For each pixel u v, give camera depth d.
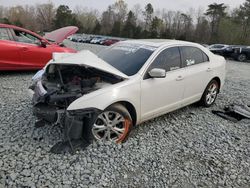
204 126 5.01
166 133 4.56
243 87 8.97
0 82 7.23
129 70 4.33
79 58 4.25
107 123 3.89
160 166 3.58
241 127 5.16
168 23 81.62
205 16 76.50
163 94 4.59
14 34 7.77
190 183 3.32
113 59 4.68
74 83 4.19
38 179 3.11
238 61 21.23
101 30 77.50
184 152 4.00
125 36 73.06
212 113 5.75
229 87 8.74
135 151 3.87
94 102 3.66
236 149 4.24
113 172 3.36
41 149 3.69
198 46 5.61
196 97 5.56
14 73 8.39
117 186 3.14
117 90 3.89
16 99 5.75
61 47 8.73
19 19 76.94
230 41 60.03
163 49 4.72
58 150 3.64
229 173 3.58
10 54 7.63
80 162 3.46
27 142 3.85
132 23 78.62
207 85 5.76
